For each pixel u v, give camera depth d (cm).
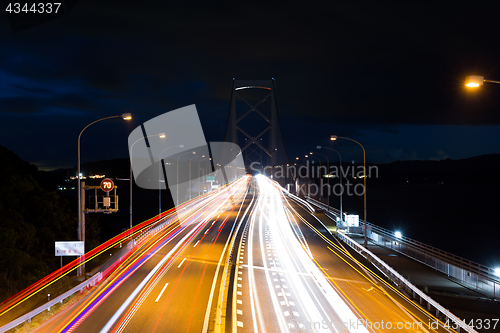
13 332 1688
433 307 2020
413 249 3859
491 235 9775
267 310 1955
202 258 3362
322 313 1912
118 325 1747
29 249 3444
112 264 3041
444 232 10194
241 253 3603
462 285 2848
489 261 6875
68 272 3075
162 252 3659
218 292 2291
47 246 3741
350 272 2859
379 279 2658
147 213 10588
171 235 4803
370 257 3459
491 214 13925
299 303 2080
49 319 1847
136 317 1852
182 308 1984
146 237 4519
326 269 2953
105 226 6091
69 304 2081
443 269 3244
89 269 3034
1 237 3066
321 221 6178
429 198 19950
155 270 2895
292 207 8431
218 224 5825
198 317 1848
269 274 2769
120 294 2253
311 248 3909
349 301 2125
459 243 8606
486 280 2659
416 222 11938
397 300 2159
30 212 3981
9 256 2931
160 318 1836
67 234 4131
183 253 3603
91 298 2181
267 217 6675
